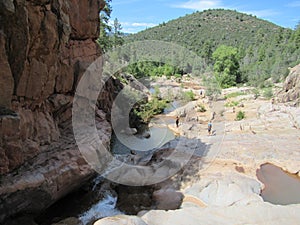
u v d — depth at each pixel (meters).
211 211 7.81
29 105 7.72
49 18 7.24
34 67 7.28
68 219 7.98
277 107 23.03
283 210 7.82
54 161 7.76
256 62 51.09
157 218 7.44
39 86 7.64
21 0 6.33
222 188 9.77
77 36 10.27
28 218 7.17
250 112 23.61
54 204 8.73
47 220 8.06
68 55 9.60
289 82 27.98
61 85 9.28
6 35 6.39
